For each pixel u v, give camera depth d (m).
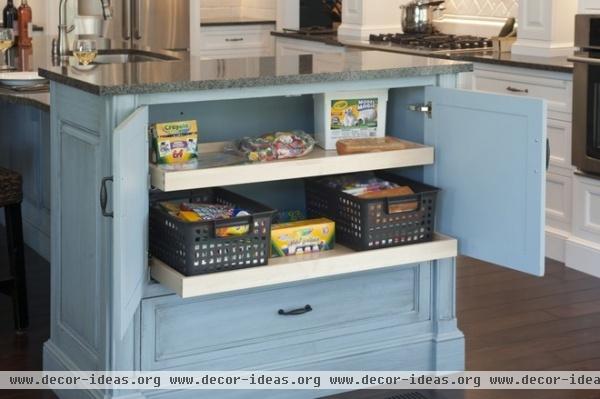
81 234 3.38
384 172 3.90
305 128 3.94
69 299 3.55
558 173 5.32
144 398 3.32
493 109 3.38
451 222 3.64
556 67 5.16
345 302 3.64
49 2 7.56
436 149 3.66
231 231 3.26
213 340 3.45
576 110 5.06
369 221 3.48
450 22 7.14
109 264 3.19
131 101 3.14
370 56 3.99
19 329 4.27
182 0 8.16
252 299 3.48
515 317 4.50
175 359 3.39
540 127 3.22
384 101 3.76
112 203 3.13
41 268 5.15
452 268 3.80
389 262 3.51
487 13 6.82
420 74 3.62
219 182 3.31
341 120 3.70
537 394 3.69
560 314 4.55
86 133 3.28
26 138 5.34
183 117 3.70
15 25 5.88
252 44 8.55
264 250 3.33
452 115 3.56
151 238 3.41
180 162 3.38
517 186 3.34
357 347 3.69
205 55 8.39
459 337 3.83
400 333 3.76
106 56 5.83
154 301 3.33
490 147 3.42
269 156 3.47
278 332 3.55
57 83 3.48
